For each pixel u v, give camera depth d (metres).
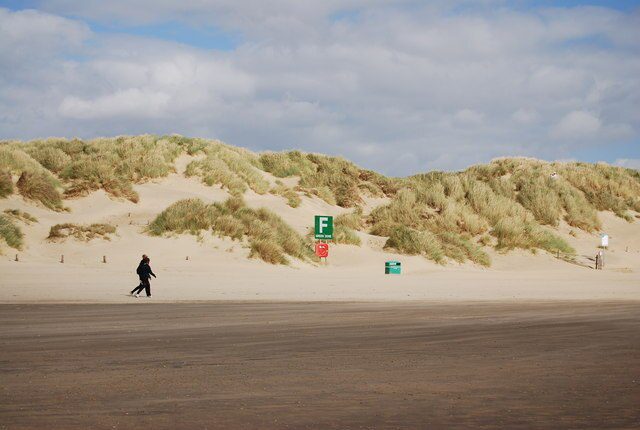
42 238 33.91
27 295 21.89
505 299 23.58
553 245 46.09
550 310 19.53
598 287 29.14
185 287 25.33
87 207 42.38
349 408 7.66
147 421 7.02
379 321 16.55
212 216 36.78
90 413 7.36
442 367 10.34
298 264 35.34
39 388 8.67
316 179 58.53
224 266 31.70
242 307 19.94
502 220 46.34
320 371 9.98
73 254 31.97
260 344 12.70
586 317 17.61
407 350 12.02
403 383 9.12
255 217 38.56
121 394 8.35
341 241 40.34
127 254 32.38
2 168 41.16
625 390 8.67
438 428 6.80
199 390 8.62
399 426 6.88
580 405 7.84
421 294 25.02
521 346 12.48
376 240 42.38
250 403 7.90
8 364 10.45
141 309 19.08
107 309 18.97
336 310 19.23
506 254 43.62
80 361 10.75
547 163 67.12
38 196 40.59
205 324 15.80
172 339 13.31
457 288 27.66
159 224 36.56
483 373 9.84
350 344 12.73
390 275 32.97
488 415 7.34
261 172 58.22
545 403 7.94
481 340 13.27
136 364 10.50
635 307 20.58
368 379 9.40
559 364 10.61
